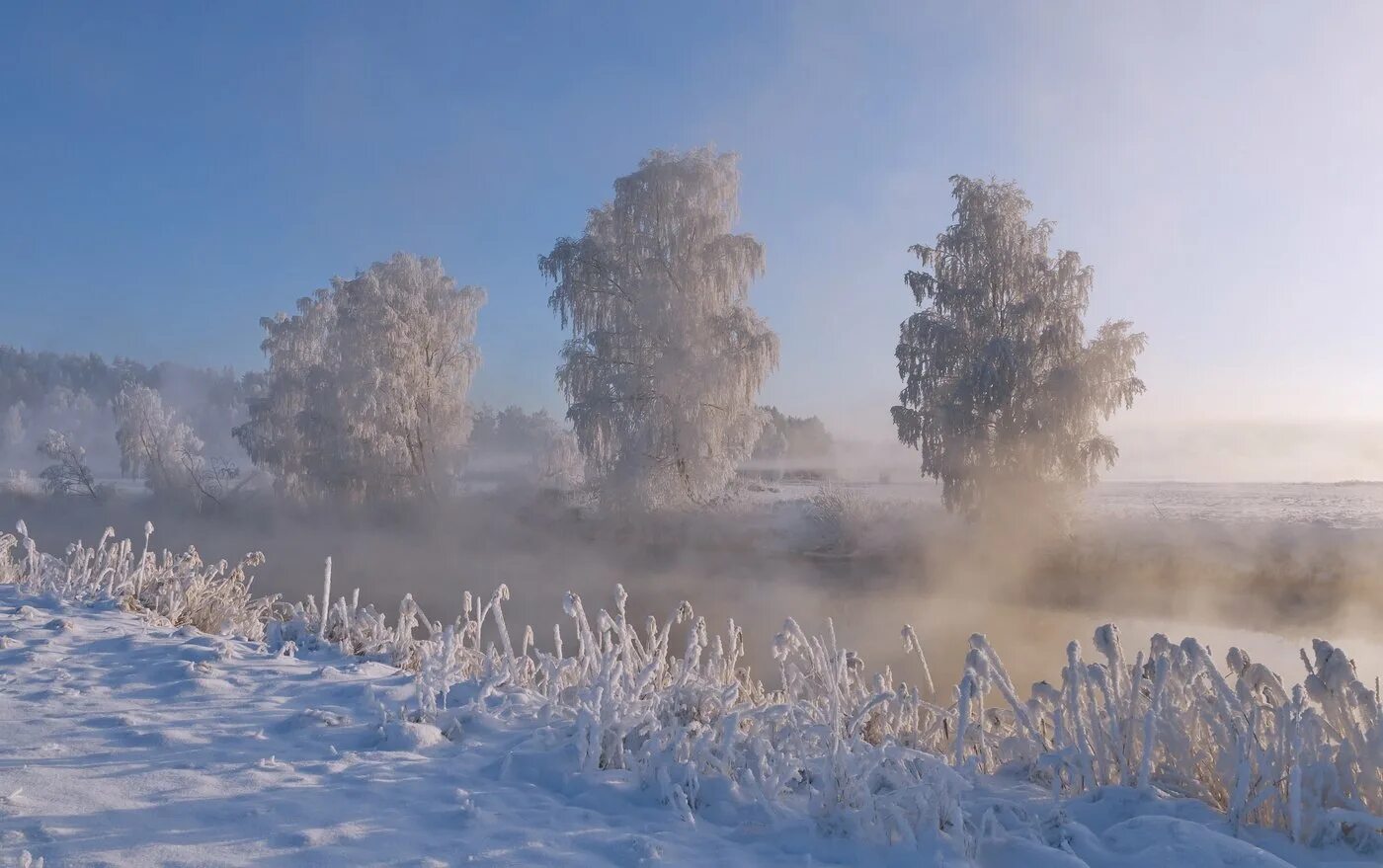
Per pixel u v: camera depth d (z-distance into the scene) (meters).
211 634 7.14
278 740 3.91
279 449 38.91
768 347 29.83
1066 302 25.62
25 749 3.61
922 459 26.66
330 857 2.63
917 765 3.38
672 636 17.48
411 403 35.72
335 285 40.06
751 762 3.52
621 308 31.23
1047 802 3.38
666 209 31.20
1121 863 2.73
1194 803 3.22
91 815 2.88
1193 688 3.60
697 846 2.86
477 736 4.14
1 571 9.66
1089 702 3.71
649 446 30.11
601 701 3.85
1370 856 2.81
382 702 4.59
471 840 2.81
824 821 2.97
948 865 2.65
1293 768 2.92
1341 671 3.28
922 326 26.41
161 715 4.25
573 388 30.72
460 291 39.56
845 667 4.31
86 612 7.38
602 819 3.10
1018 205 27.03
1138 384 24.41
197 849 2.64
